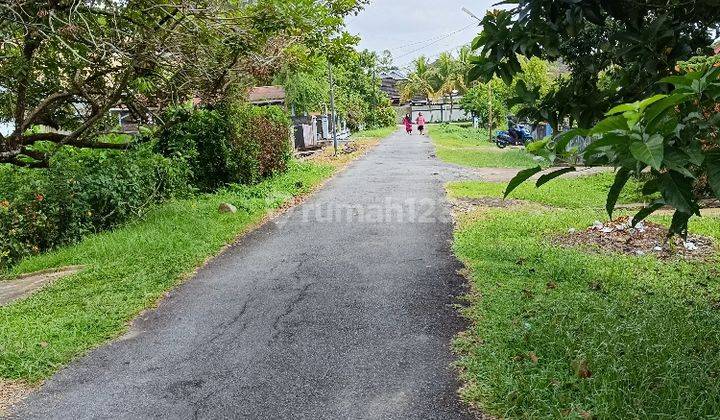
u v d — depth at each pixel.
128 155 10.34
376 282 6.09
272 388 3.88
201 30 8.75
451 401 3.58
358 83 46.88
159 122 11.76
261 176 14.03
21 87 8.36
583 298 5.05
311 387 3.87
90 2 7.81
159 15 8.75
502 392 3.50
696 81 1.83
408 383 3.84
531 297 5.19
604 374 3.50
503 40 3.18
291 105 27.23
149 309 5.54
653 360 3.63
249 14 9.23
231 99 12.38
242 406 3.66
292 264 6.97
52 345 4.62
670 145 1.87
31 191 7.98
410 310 5.18
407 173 16.22
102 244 7.71
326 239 8.21
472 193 11.91
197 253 7.31
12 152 8.52
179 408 3.67
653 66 2.89
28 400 3.87
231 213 9.79
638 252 6.86
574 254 6.69
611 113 1.68
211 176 12.81
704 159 1.86
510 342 4.20
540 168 2.01
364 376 3.98
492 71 3.26
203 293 5.96
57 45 7.84
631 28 3.04
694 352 3.88
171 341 4.75
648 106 1.70
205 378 4.07
